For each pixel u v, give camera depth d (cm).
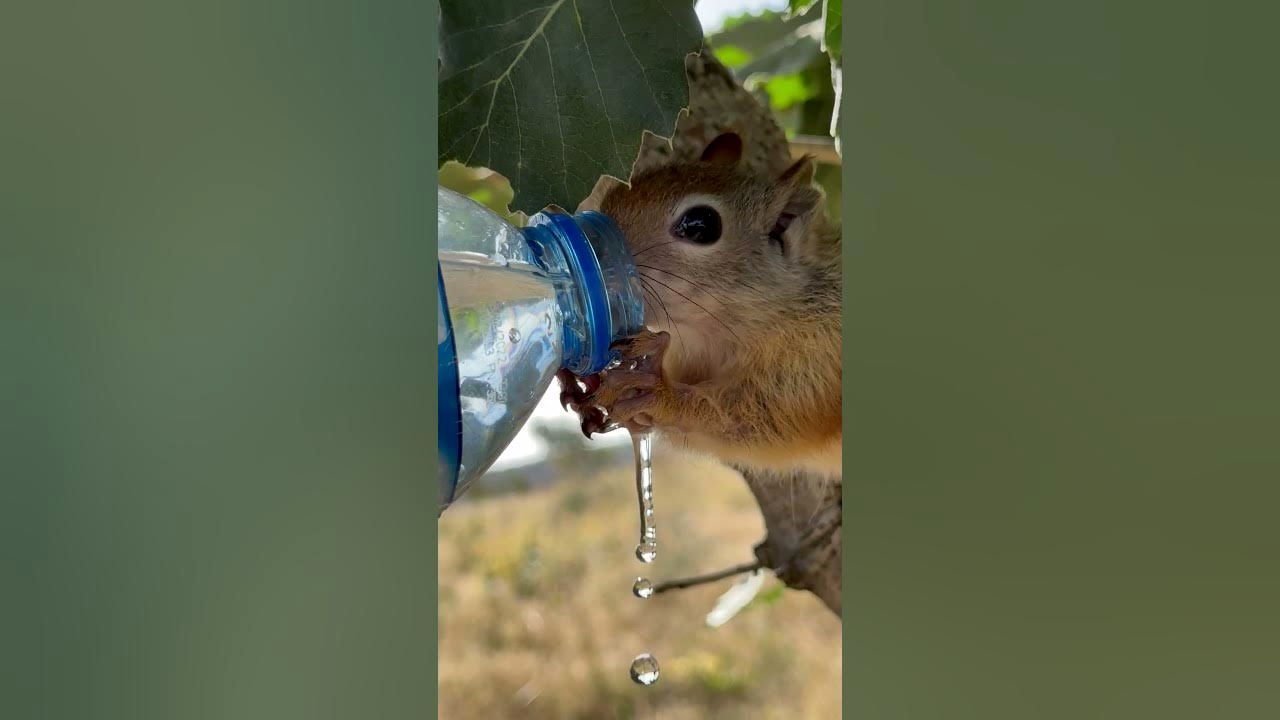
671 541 324
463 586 339
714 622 170
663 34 86
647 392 128
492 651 316
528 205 88
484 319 92
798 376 168
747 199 166
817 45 158
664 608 314
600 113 87
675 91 87
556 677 301
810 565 167
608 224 111
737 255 164
